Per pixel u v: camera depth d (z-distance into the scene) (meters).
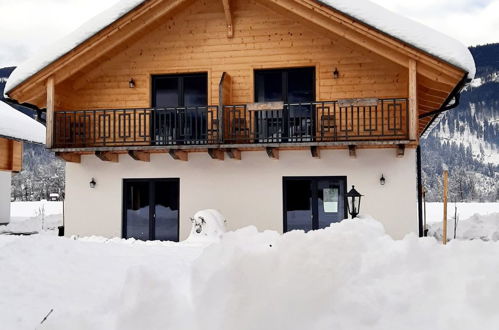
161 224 11.35
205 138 11.42
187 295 3.56
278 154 10.88
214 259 3.71
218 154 10.79
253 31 11.39
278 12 11.29
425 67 9.82
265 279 3.31
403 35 9.62
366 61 10.88
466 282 2.98
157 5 10.84
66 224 11.59
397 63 10.09
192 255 6.88
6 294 4.48
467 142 183.62
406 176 10.40
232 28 11.42
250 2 11.43
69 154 11.27
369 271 3.32
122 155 11.52
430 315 2.91
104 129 10.81
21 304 4.29
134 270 3.61
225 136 10.89
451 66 9.47
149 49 11.80
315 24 10.73
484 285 2.91
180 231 11.12
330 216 10.68
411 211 10.31
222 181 11.09
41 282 4.84
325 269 3.29
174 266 5.55
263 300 3.19
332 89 10.96
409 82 9.77
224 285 3.34
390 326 2.90
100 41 10.97
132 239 10.60
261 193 10.91
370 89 10.82
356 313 3.02
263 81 11.47
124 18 10.84
